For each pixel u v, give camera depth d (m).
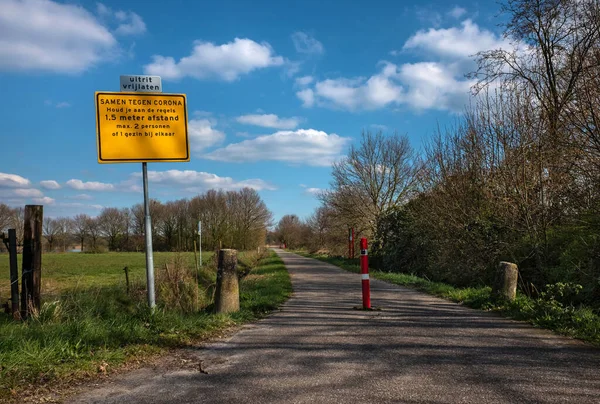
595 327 6.05
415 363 4.73
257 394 3.86
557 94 11.59
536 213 11.41
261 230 62.06
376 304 9.34
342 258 33.69
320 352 5.27
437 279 16.06
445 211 15.19
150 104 7.27
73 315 6.98
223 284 7.82
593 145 8.68
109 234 71.38
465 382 4.08
